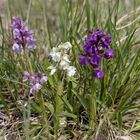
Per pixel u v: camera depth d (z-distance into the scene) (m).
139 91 0.56
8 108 0.55
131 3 0.85
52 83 0.53
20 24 0.47
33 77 0.45
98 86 0.55
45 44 0.68
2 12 0.86
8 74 0.58
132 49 0.65
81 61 0.43
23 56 0.56
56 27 0.81
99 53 0.43
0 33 0.65
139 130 0.53
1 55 0.59
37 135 0.49
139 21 0.68
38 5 0.92
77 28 0.64
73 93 0.53
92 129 0.50
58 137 0.50
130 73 0.56
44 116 0.49
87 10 0.56
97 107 0.53
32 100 0.55
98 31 0.43
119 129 0.51
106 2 0.77
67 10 0.67
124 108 0.52
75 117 0.50
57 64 0.47
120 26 0.71
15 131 0.52
